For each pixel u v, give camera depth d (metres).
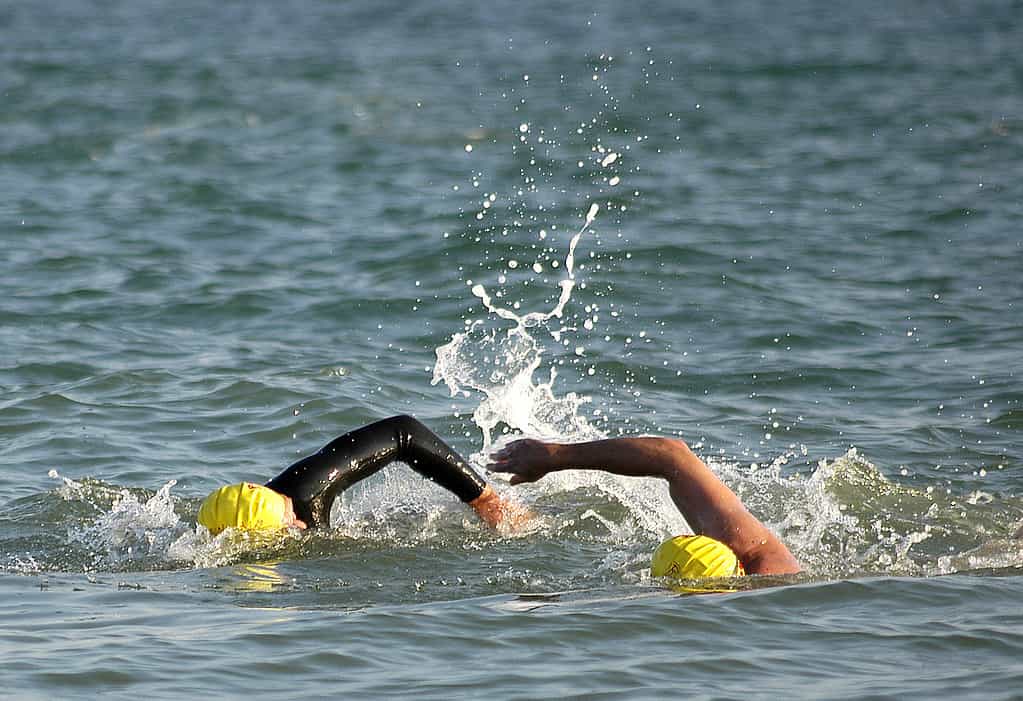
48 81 142.25
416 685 22.06
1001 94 133.38
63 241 69.38
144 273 62.12
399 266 63.47
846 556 30.64
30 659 23.00
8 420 41.41
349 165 96.75
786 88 140.50
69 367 47.12
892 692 21.80
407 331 53.06
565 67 161.25
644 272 61.66
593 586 28.19
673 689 21.95
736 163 95.38
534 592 27.69
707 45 187.38
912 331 52.53
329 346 50.72
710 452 39.16
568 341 51.09
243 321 54.50
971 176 88.88
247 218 76.62
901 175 89.94
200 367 47.50
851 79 148.25
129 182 88.81
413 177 91.19
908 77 149.62
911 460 38.56
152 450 39.09
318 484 30.91
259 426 41.31
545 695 21.67
